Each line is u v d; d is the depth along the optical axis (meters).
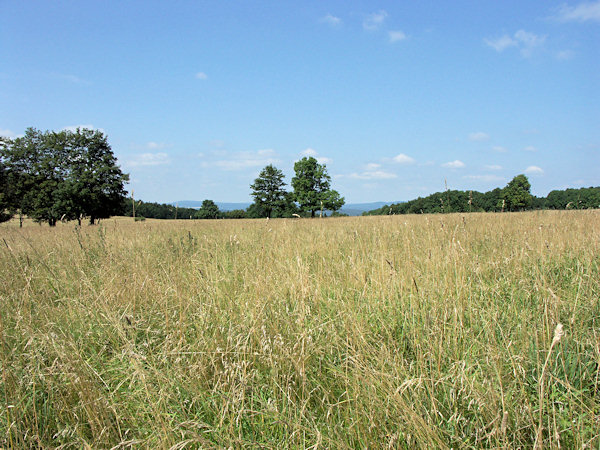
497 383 2.32
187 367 2.73
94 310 3.69
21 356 2.81
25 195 41.16
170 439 2.02
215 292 4.11
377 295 3.92
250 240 8.34
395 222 10.29
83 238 8.40
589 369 2.53
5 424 2.22
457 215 11.97
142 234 10.35
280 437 2.14
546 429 2.00
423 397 2.31
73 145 44.16
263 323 3.22
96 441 2.07
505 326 3.18
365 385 2.34
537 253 4.71
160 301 3.85
